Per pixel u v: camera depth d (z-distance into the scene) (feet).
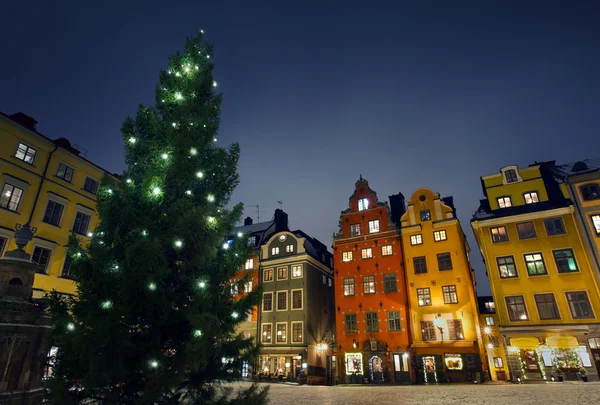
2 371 27.07
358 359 100.99
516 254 90.58
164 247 22.65
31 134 77.10
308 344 108.17
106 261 21.17
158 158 25.43
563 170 99.04
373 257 109.29
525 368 83.20
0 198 70.28
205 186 28.96
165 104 29.30
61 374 20.90
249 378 107.24
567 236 87.04
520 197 96.94
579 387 57.31
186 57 31.04
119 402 20.85
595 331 76.59
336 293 110.32
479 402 45.14
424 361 91.91
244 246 26.96
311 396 59.31
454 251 98.68
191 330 22.25
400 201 123.95
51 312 21.58
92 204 87.76
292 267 119.65
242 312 24.84
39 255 74.79
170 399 22.40
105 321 19.30
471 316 90.79
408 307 99.55
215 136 30.12
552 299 83.92
